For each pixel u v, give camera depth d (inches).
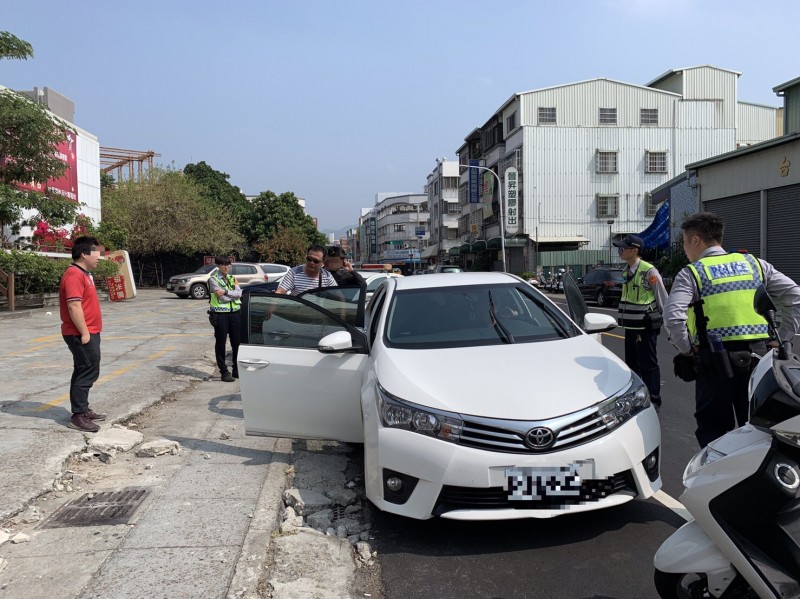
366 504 181.2
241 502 177.0
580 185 1616.6
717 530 96.7
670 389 323.0
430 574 141.0
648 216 1627.7
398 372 167.2
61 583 133.1
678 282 157.1
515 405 148.3
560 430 144.9
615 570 139.9
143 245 1493.6
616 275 936.3
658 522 163.5
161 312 782.5
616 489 148.8
